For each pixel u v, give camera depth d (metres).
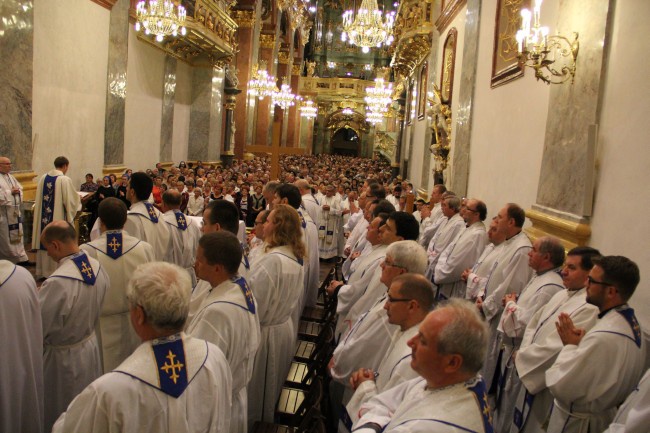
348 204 11.13
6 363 2.93
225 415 2.27
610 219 4.18
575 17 5.03
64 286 3.47
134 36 14.86
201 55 19.88
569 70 5.02
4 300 2.92
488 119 8.75
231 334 2.80
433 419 1.76
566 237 4.87
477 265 5.14
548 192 5.45
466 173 9.98
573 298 3.34
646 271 3.57
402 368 2.49
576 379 2.79
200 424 2.08
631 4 4.09
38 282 7.86
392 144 42.84
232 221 4.05
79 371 3.64
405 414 1.88
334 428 3.59
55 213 8.27
